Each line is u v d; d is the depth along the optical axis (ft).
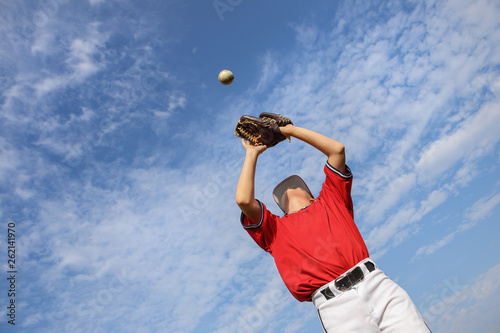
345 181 10.06
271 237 9.80
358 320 8.21
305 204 11.19
